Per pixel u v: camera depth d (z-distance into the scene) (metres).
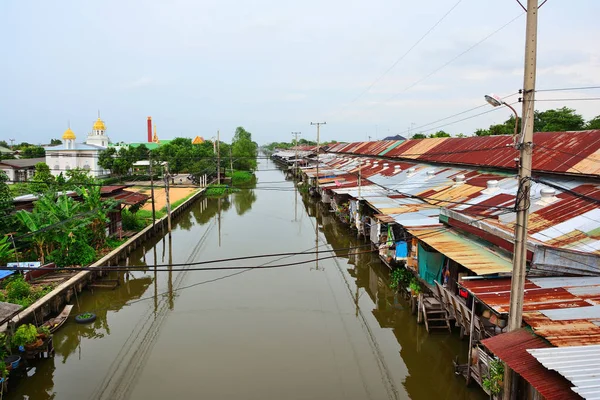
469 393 10.25
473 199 15.12
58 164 48.50
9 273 15.15
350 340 13.41
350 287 18.34
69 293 16.36
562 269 9.02
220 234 28.72
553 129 29.02
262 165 117.06
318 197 42.84
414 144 32.72
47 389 10.86
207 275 20.05
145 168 51.91
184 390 10.68
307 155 71.19
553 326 6.96
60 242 17.58
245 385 10.88
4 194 18.53
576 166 13.55
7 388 10.72
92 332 14.27
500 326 9.34
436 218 14.95
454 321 13.38
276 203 43.62
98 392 10.70
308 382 11.02
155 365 11.91
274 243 25.97
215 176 58.88
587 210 10.86
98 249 20.73
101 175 49.47
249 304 16.42
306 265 21.53
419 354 12.53
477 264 9.88
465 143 24.70
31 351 11.70
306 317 15.18
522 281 7.21
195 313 15.59
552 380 5.93
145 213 31.14
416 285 14.11
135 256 23.45
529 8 6.61
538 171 14.65
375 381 11.10
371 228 20.56
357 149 49.38
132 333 14.13
